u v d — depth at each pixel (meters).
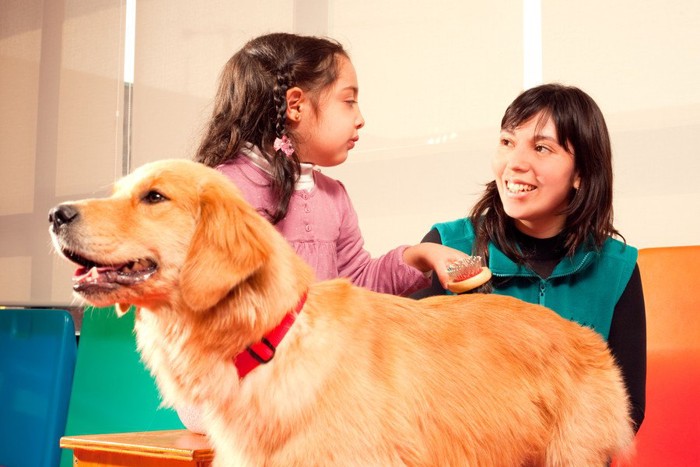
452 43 2.68
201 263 1.25
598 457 1.52
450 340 1.43
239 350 1.26
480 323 1.49
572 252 1.90
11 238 4.11
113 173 3.67
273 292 1.26
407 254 1.93
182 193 1.32
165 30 3.51
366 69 2.88
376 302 1.43
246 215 1.30
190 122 3.38
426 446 1.31
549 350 1.52
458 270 1.67
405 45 2.78
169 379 1.33
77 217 1.27
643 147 2.32
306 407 1.24
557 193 1.87
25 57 4.12
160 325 1.33
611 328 1.91
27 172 4.06
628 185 2.35
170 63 3.48
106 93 3.72
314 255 1.96
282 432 1.24
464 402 1.37
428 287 2.09
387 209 2.81
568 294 1.93
